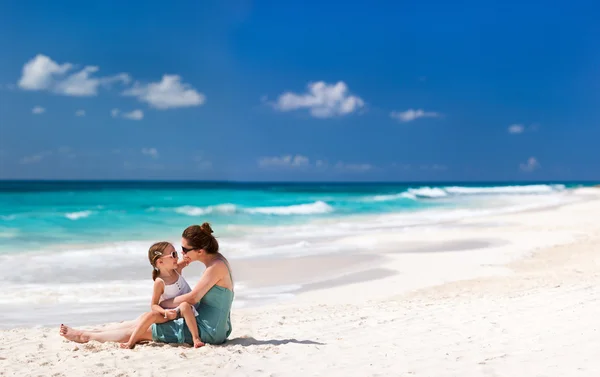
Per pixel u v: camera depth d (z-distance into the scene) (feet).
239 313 29.32
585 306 24.45
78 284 38.09
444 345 19.07
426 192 191.21
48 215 85.10
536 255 51.37
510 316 23.65
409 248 57.67
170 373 16.33
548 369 15.28
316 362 17.37
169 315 20.17
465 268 44.96
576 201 147.84
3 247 56.80
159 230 74.74
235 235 70.59
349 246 59.21
